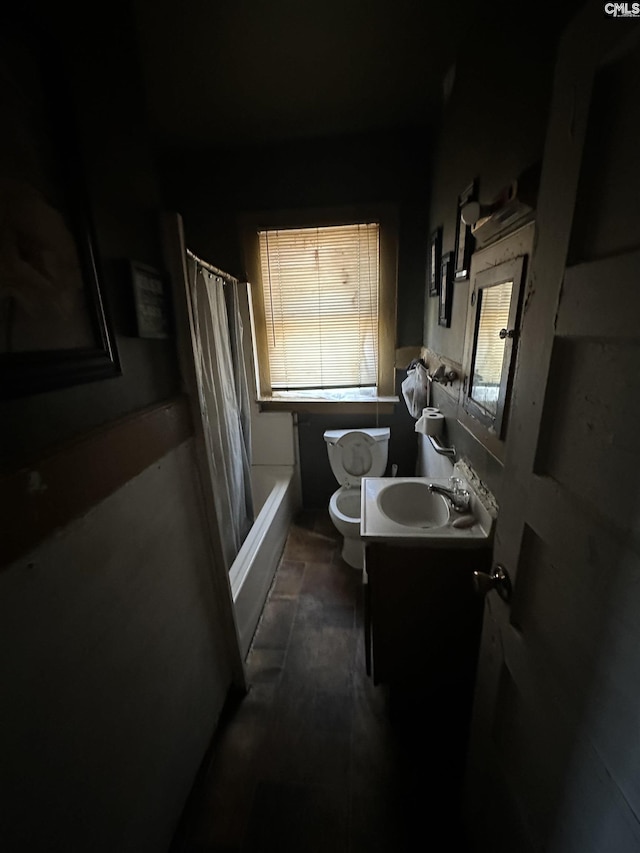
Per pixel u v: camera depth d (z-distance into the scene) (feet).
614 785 1.47
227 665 4.74
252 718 4.59
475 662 4.36
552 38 2.49
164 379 3.57
